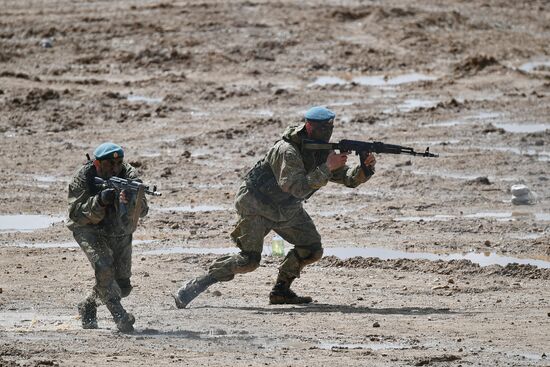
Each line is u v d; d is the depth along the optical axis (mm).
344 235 60094
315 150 42125
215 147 87750
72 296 46812
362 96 108750
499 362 34031
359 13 143125
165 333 38688
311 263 47812
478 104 102375
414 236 59688
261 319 41500
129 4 151500
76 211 38625
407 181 74000
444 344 37031
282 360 33781
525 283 49062
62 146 88375
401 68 123688
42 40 134500
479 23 143625
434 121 96250
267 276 50656
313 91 110438
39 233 61469
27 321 41562
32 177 77875
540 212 66125
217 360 33656
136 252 56688
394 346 36781
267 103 105812
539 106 101812
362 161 42156
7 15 146750
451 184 73188
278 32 135250
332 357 34375
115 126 97000
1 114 100438
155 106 104062
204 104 106250
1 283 49500
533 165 78625
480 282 49188
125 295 40312
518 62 127375
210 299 46125
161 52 128500
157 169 79500
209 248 57500
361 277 50469
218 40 132875
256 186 42938
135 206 37844
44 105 103625
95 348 35500
